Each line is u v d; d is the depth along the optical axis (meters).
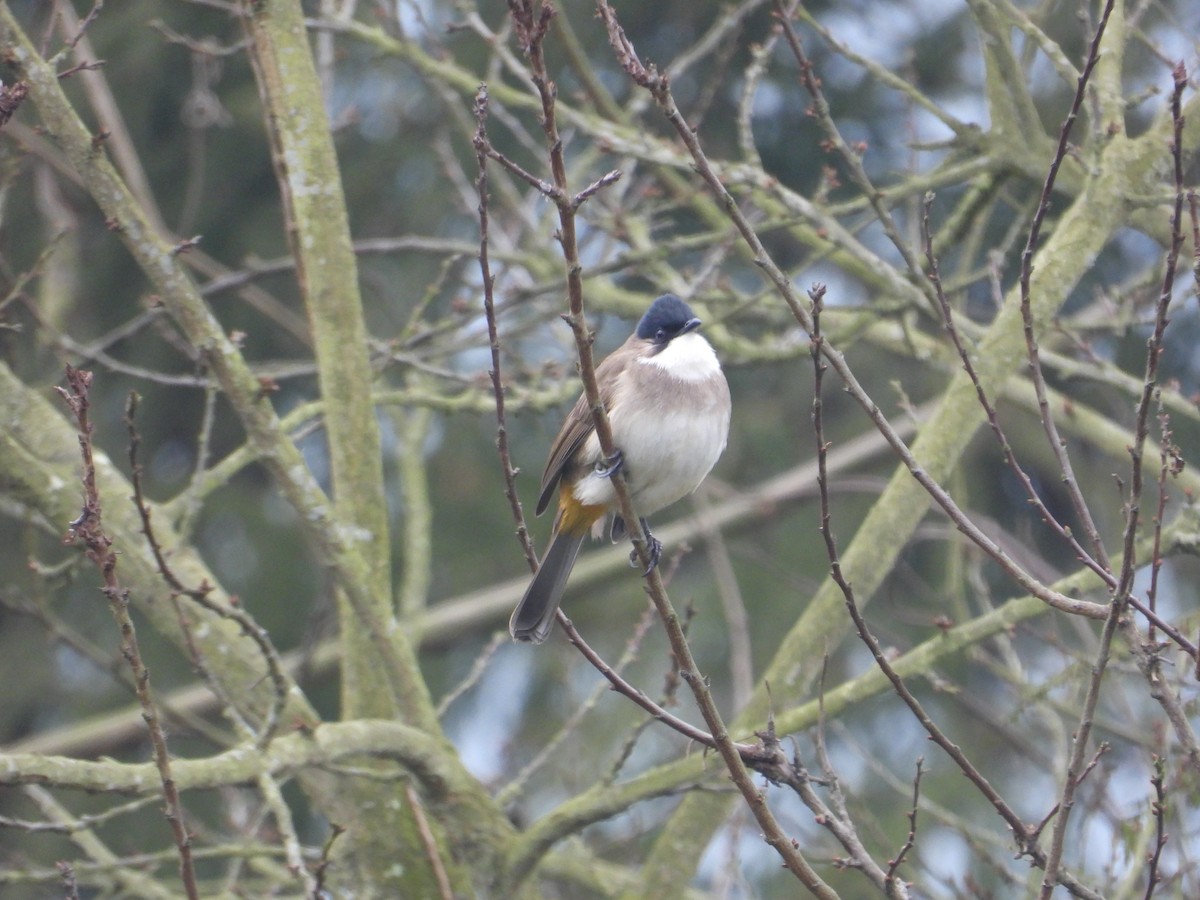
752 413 19.97
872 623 17.61
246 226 19.31
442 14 17.62
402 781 9.05
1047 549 19.39
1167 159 9.93
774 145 19.59
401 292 18.55
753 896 10.27
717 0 18.36
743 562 19.14
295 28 9.59
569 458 8.61
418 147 18.95
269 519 19.33
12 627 18.39
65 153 8.21
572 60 12.52
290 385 19.59
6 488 9.30
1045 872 5.76
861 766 17.98
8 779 6.71
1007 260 14.65
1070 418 10.90
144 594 9.15
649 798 8.84
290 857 7.04
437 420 19.78
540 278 12.79
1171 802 8.43
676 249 11.43
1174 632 5.76
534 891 9.30
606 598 19.16
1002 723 10.34
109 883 9.83
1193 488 10.30
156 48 18.34
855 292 17.92
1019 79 10.76
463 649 19.06
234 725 7.78
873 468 15.34
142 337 18.80
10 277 10.55
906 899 5.90
